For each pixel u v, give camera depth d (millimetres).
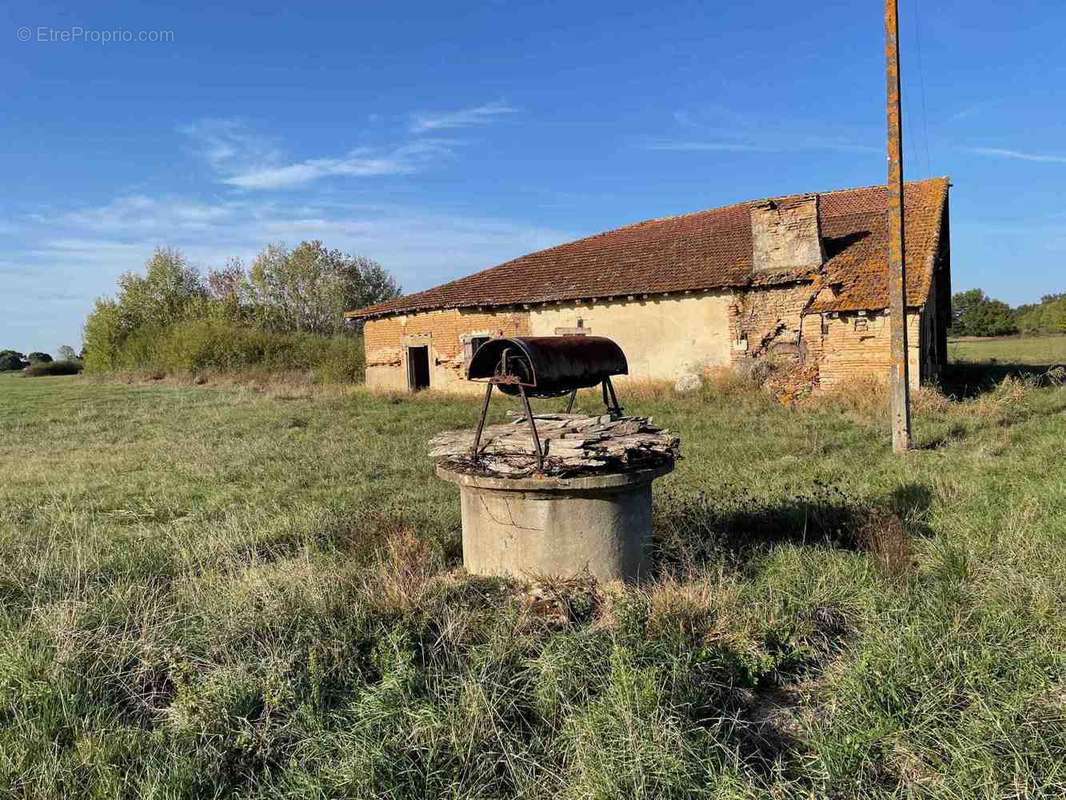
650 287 19969
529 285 23250
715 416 14977
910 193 21141
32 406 24719
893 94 10680
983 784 2984
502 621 4465
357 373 30094
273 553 6391
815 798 3043
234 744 3479
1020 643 4059
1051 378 18281
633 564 5285
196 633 4391
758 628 4441
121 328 48875
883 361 16312
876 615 4516
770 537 6578
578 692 3766
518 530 5141
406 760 3297
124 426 17906
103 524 7766
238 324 43094
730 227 22734
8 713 3711
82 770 3320
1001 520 6129
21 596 5199
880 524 6145
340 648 4160
